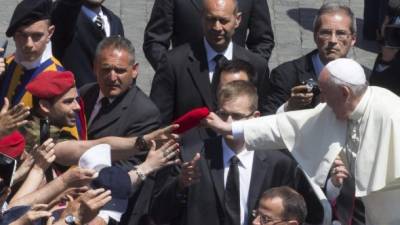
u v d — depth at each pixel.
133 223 23.55
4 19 35.66
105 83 24.17
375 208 21.61
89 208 19.03
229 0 25.53
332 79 21.06
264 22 28.28
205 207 22.41
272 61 34.50
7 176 18.80
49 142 20.55
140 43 35.03
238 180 22.47
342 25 25.39
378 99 21.25
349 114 21.25
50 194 19.88
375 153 21.22
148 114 24.34
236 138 22.09
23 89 24.78
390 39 27.25
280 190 20.97
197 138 23.08
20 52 24.86
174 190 22.22
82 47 27.61
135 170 21.11
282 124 21.97
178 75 25.58
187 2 27.67
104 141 21.91
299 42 35.72
